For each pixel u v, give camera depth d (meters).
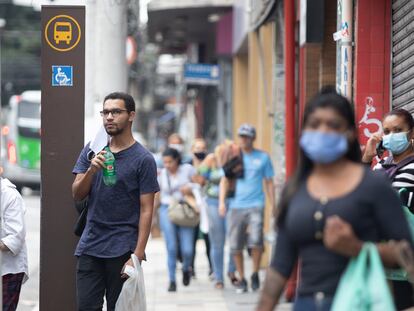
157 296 28.58
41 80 19.59
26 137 79.38
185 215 29.12
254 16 37.94
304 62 26.91
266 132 38.62
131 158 17.39
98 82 28.64
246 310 25.78
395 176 15.76
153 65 103.19
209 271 32.31
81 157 17.75
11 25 121.56
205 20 57.16
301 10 25.83
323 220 10.51
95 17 28.78
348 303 10.02
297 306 10.73
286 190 10.99
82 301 17.36
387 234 10.53
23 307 27.30
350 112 10.71
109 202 17.28
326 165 10.71
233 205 28.48
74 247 19.41
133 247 17.28
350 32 20.80
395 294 15.02
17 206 17.58
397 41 21.77
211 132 68.50
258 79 41.47
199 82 57.38
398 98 21.75
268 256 34.72
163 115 127.44
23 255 17.81
